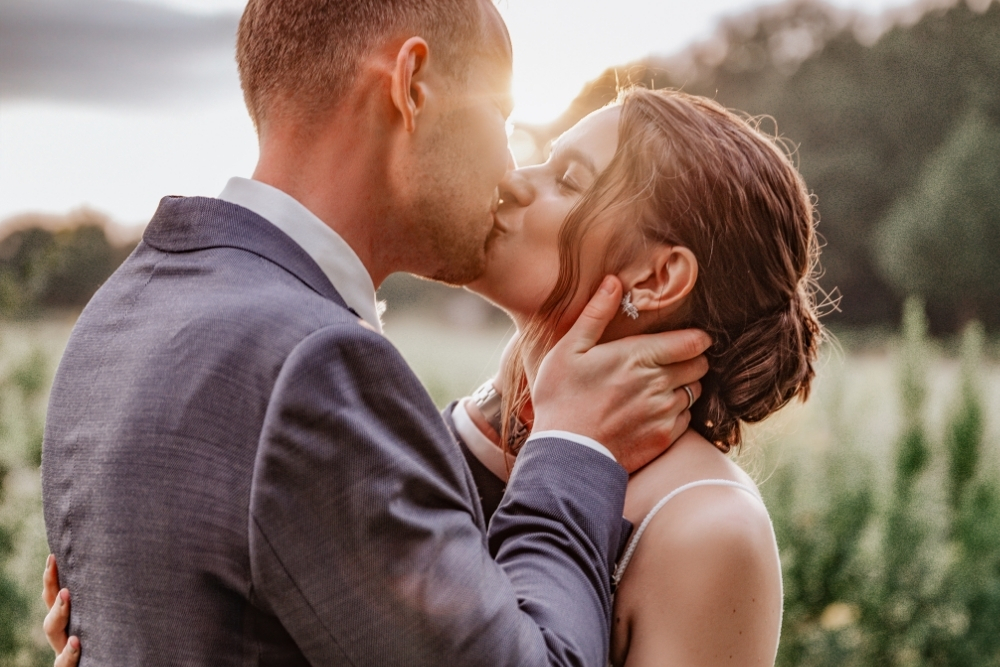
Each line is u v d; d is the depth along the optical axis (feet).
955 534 11.57
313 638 3.40
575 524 4.16
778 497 11.31
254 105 4.55
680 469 4.85
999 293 118.21
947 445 11.84
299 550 3.35
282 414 3.37
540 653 3.57
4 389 19.36
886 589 11.00
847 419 12.46
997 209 116.98
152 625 3.49
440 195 4.62
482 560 3.65
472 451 6.05
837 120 135.64
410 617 3.39
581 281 5.08
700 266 4.98
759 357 5.12
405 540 3.44
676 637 4.44
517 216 5.22
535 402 4.80
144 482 3.56
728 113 5.32
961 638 10.81
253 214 4.14
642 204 4.97
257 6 4.52
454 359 21.71
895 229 122.21
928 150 131.75
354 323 3.70
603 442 4.64
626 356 4.72
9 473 15.14
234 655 3.47
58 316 27.89
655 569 4.57
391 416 3.64
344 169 4.41
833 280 131.95
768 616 4.52
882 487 11.59
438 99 4.52
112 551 3.61
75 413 3.96
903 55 135.23
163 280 4.05
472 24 4.62
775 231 5.08
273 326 3.61
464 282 5.04
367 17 4.36
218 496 3.46
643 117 5.11
